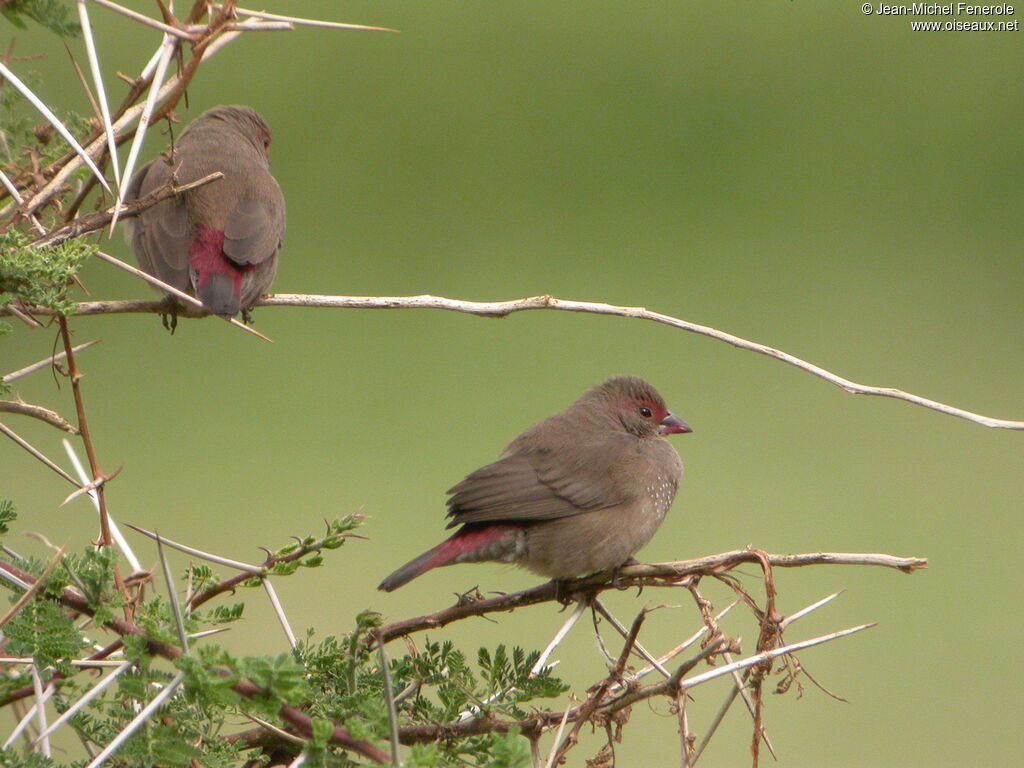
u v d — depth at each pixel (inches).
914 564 207.6
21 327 657.0
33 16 246.5
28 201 230.8
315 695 210.1
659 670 219.0
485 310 245.3
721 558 219.6
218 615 209.5
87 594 191.0
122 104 239.6
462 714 226.1
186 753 184.2
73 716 191.2
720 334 230.1
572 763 504.4
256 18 231.9
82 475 216.8
